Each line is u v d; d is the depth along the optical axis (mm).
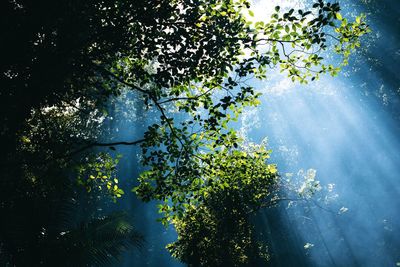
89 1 5734
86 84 7109
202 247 12453
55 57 5391
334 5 5660
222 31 6383
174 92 7113
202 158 7250
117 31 6129
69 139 7578
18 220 6438
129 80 7676
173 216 7352
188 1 6258
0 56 4926
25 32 5004
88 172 8555
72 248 7047
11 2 4996
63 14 5332
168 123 6918
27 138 7539
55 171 7105
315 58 6664
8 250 6457
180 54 6383
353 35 6430
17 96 5242
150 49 6547
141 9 6145
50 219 6973
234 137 6898
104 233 7750
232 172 7750
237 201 11688
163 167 7020
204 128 6965
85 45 6234
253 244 16281
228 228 12586
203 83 7016
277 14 6043
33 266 6582
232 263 13438
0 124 5371
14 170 6430
